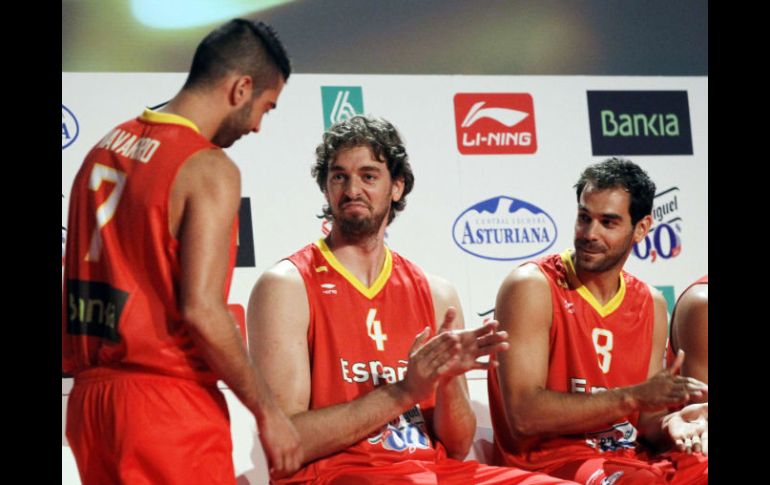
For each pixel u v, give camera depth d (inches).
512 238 575.5
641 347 505.4
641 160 600.1
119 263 362.6
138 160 368.8
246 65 381.7
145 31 547.8
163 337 360.2
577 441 479.5
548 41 601.9
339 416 417.7
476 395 550.0
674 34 617.6
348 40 576.1
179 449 352.5
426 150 571.5
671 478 444.8
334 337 448.5
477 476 434.0
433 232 564.7
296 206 548.4
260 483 512.7
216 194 358.3
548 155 587.8
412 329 463.2
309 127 558.3
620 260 497.4
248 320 448.5
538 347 482.3
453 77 582.6
